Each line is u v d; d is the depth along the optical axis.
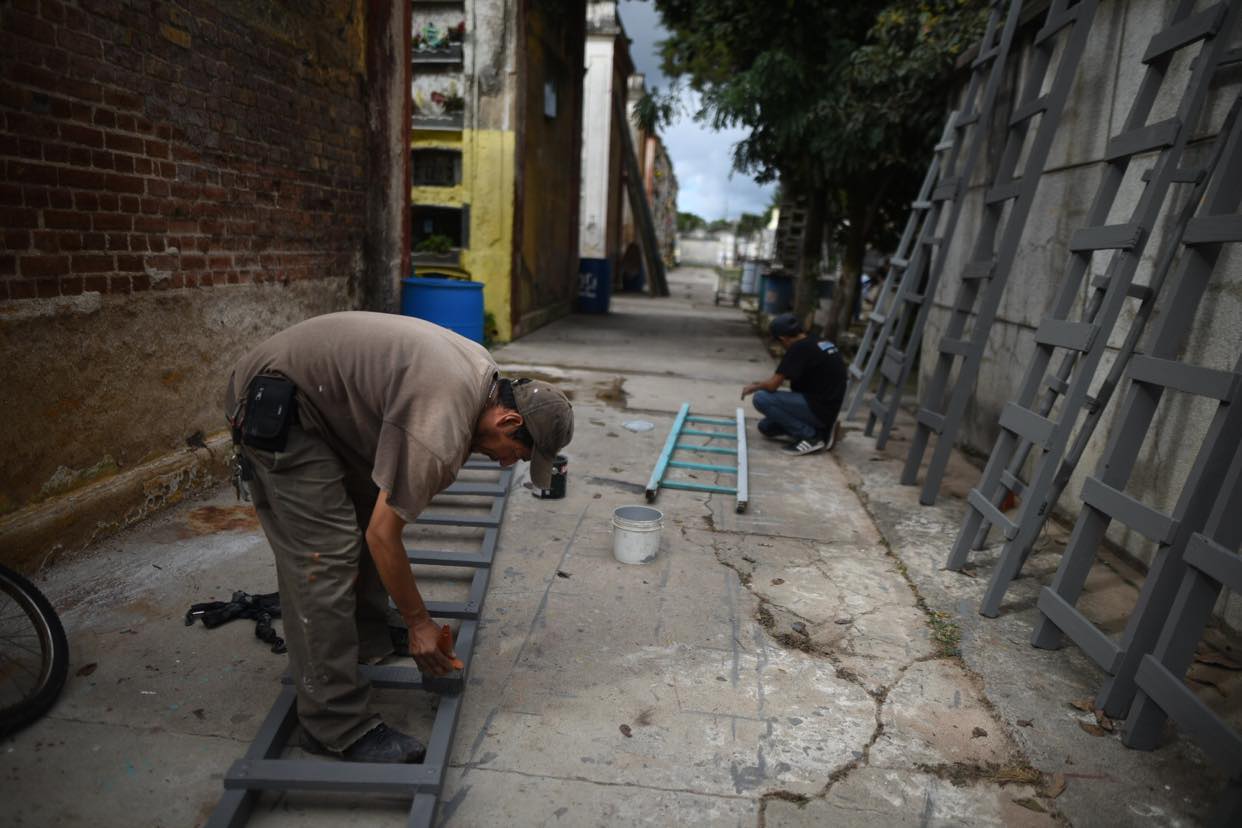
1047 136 4.24
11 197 2.89
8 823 1.93
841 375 5.73
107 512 3.49
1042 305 4.96
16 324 2.96
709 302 20.23
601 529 4.10
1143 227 3.07
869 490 5.03
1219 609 3.30
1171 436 3.58
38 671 2.49
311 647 2.10
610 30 18.47
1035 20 5.30
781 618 3.24
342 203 5.62
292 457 2.02
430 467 1.91
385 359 2.00
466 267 10.17
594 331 12.21
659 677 2.75
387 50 6.01
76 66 3.12
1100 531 2.99
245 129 4.34
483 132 9.77
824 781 2.27
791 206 15.47
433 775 2.04
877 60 8.37
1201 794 2.29
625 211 27.44
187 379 4.04
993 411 5.68
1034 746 2.47
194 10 3.81
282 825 2.01
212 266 4.14
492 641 2.92
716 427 6.43
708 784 2.23
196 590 3.15
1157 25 3.86
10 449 3.00
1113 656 2.60
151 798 2.05
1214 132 3.39
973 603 3.46
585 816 2.08
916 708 2.65
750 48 10.52
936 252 5.70
